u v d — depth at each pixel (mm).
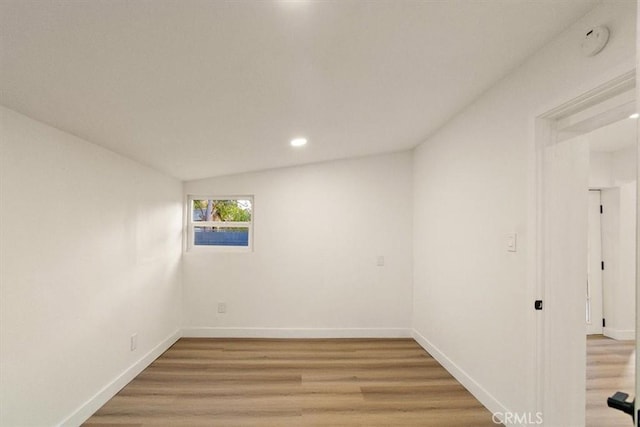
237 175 4055
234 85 1773
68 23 1105
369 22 1373
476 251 2516
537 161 1859
